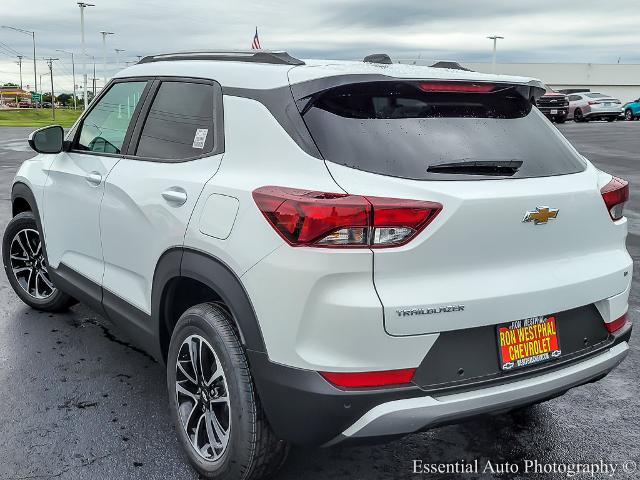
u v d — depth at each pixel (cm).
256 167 269
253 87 284
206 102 312
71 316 504
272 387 251
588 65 6981
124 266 351
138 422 347
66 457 313
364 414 241
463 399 247
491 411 255
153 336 330
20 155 1817
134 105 367
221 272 268
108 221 358
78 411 358
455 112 279
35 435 332
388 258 235
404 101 270
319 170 249
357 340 235
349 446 252
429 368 245
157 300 317
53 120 6066
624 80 7075
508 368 260
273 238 246
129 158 353
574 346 283
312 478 300
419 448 329
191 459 299
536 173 274
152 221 314
